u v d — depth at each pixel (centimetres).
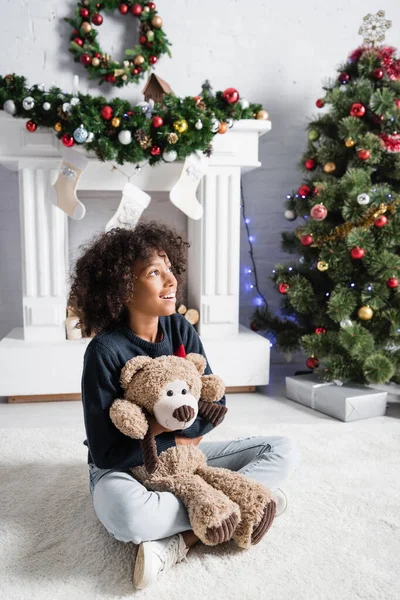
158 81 241
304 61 282
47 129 225
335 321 235
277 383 269
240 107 232
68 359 232
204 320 250
